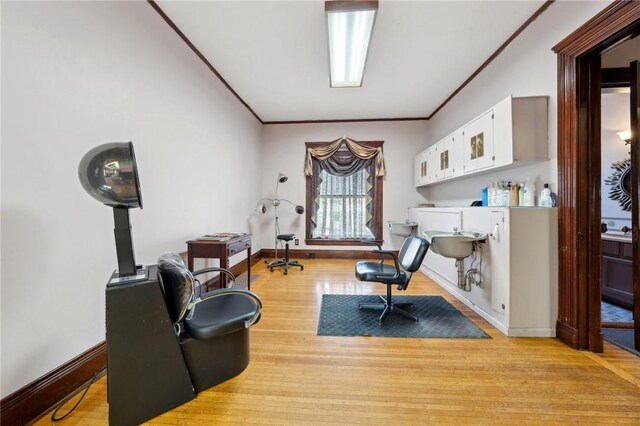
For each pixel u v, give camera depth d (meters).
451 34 2.51
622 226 3.21
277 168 5.20
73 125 1.51
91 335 1.61
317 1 2.09
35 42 1.32
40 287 1.34
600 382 1.57
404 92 3.83
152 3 2.12
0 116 1.19
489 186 2.75
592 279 1.88
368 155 5.00
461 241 2.46
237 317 1.57
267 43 2.65
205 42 2.64
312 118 4.98
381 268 2.64
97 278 1.65
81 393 1.49
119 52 1.82
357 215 5.15
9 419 1.20
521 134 2.19
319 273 4.09
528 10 2.21
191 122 2.71
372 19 2.17
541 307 2.10
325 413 1.35
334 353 1.89
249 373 1.66
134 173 1.26
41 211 1.34
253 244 4.73
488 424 1.27
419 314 2.57
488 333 2.18
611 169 3.28
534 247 2.09
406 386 1.54
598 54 1.83
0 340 1.19
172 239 2.40
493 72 2.89
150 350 1.34
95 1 1.64
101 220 1.68
